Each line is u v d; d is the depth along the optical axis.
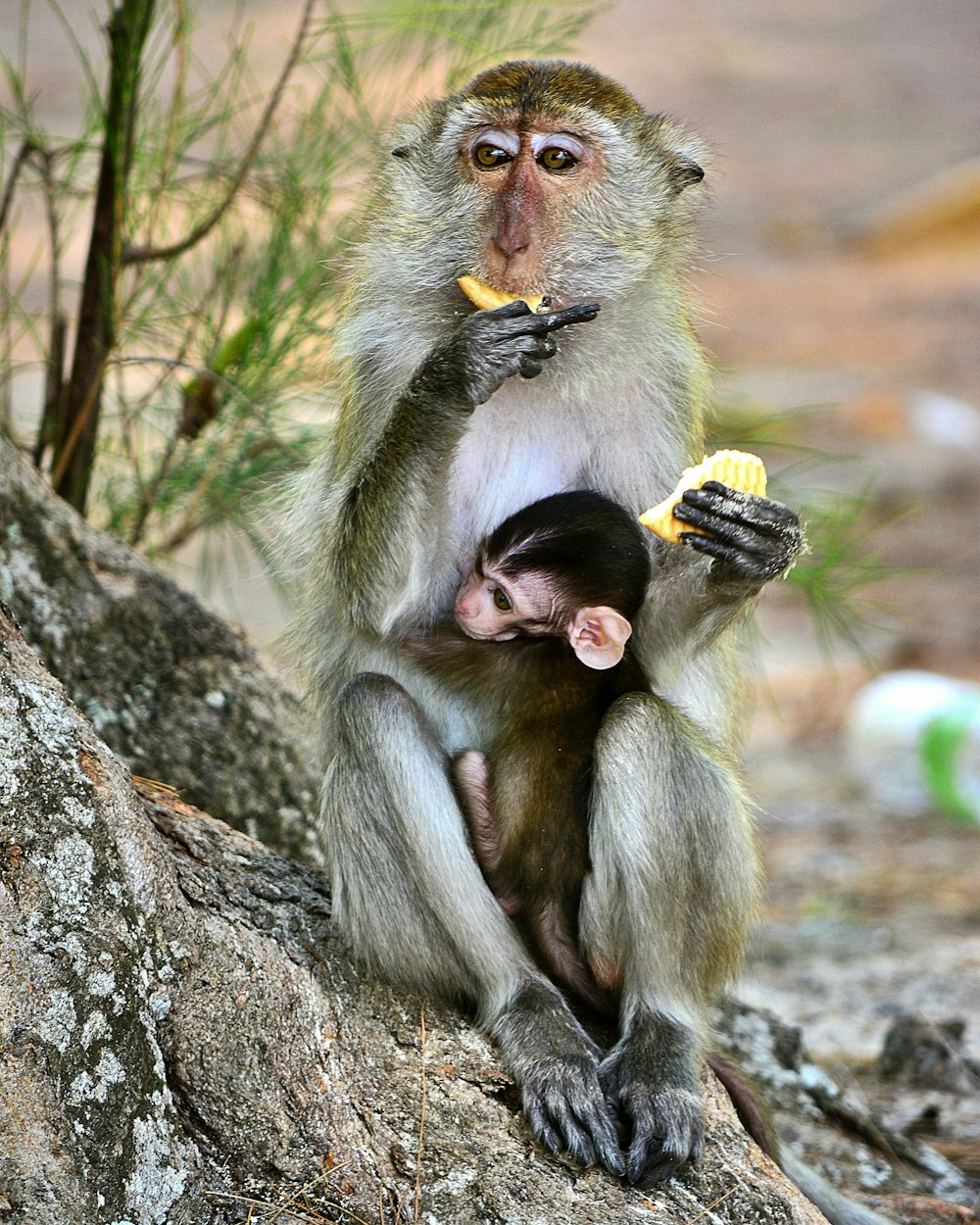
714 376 11.05
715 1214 7.95
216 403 12.81
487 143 9.80
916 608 27.17
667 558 9.49
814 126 61.91
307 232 13.17
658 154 10.24
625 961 8.83
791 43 72.31
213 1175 7.26
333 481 9.86
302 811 11.20
